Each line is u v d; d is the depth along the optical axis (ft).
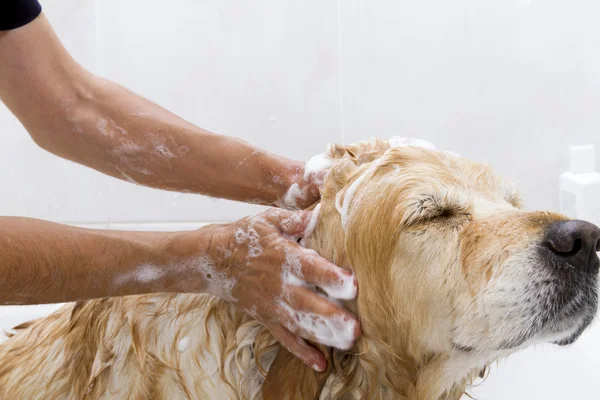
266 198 4.35
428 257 3.56
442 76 8.51
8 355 4.26
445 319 3.57
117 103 4.45
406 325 3.64
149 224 8.61
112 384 3.84
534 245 3.42
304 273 3.50
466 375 3.97
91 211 8.66
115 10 8.42
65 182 8.63
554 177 8.57
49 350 4.09
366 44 8.48
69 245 3.46
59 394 3.95
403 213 3.55
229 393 3.81
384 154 3.81
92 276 3.51
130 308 3.90
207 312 3.86
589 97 8.46
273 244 3.55
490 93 8.52
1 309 6.74
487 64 8.48
